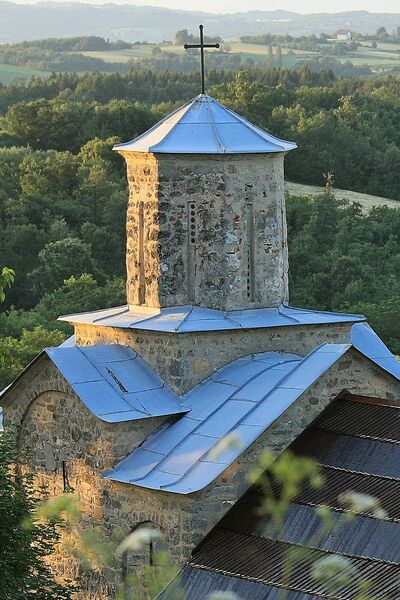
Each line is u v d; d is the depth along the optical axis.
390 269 146.75
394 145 187.38
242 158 52.06
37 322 121.00
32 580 46.16
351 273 140.50
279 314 52.84
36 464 52.22
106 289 129.25
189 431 49.00
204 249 52.38
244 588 43.06
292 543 43.75
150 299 53.06
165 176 52.41
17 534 46.03
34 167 169.50
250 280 52.66
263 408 48.03
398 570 40.88
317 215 153.25
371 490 44.25
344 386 49.00
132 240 53.75
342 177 180.88
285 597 40.06
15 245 147.00
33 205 158.25
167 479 47.22
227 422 48.28
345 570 41.47
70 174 170.50
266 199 52.75
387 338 126.62
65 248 140.50
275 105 199.50
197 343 50.88
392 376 49.81
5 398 52.84
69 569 50.59
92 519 49.94
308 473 45.28
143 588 48.25
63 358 51.06
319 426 47.75
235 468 46.72
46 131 192.38
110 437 49.19
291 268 144.38
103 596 49.44
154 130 54.00
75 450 50.62
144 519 48.16
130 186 53.75
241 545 44.94
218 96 199.38
